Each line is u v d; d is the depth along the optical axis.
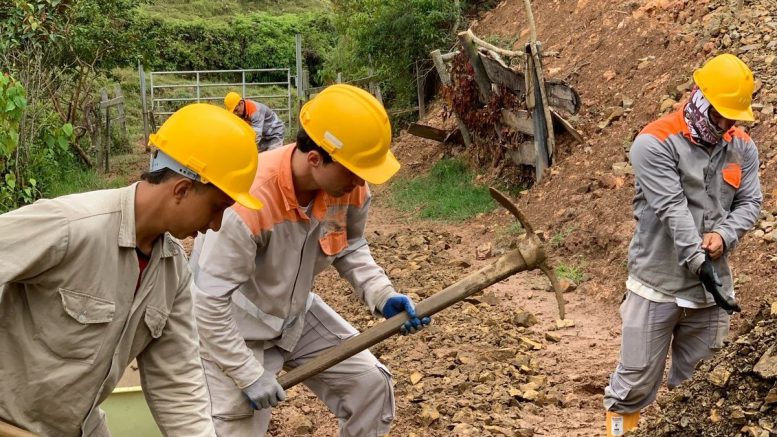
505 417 5.36
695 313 4.54
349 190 3.65
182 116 2.79
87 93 18.27
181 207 2.76
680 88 9.85
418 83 16.02
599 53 11.90
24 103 8.70
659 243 4.46
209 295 3.58
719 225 4.47
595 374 6.05
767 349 3.84
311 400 5.89
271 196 3.61
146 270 2.80
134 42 17.50
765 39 9.70
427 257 9.44
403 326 3.91
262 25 30.59
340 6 17.67
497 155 11.98
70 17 14.48
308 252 3.82
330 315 4.16
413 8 15.49
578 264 8.46
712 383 3.95
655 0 11.76
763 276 6.73
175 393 3.05
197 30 29.52
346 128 3.48
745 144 4.54
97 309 2.71
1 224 2.58
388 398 4.18
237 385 3.72
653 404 5.27
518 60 13.23
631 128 10.05
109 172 18.47
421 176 13.41
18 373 2.76
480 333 6.88
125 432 4.21
